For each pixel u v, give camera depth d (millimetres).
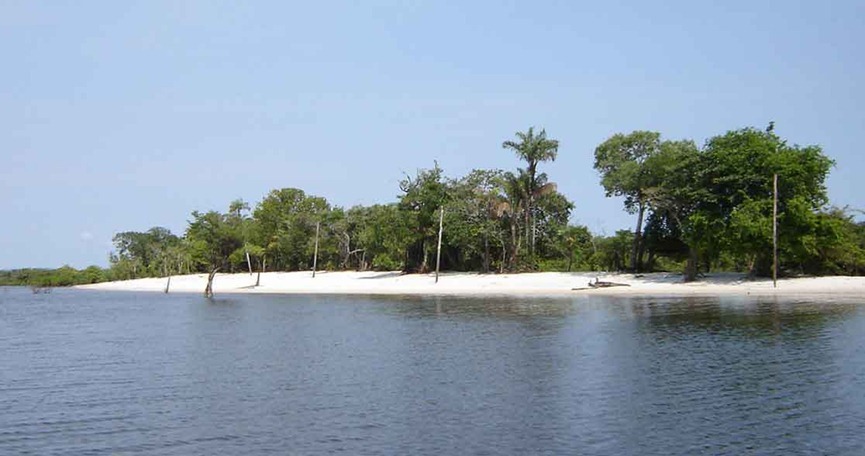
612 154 68875
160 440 14539
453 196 80000
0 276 158250
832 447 13125
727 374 19703
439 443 13820
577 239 77938
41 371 23359
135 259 137500
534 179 73688
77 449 13992
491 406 16781
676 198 58000
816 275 55875
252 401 17938
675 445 13406
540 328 32094
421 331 32656
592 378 19766
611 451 13102
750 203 50531
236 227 122125
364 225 102562
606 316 36344
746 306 38719
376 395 18297
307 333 33281
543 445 13547
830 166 52312
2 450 13977
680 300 45031
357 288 76625
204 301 65000
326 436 14492
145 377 21844
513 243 75312
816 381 18469
